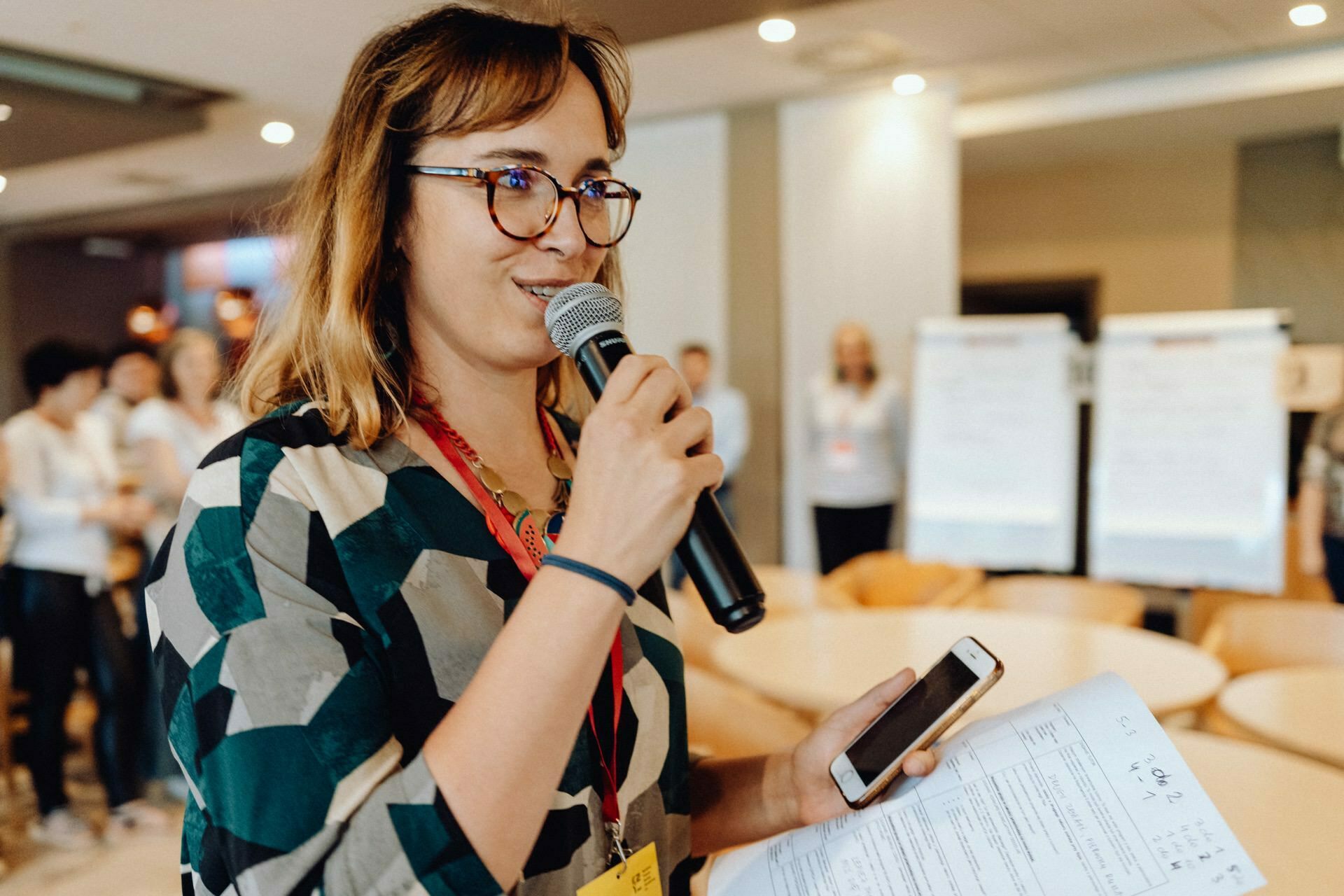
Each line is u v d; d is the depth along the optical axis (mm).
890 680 893
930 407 4598
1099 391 4258
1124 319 4230
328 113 936
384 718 607
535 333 733
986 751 819
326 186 783
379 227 729
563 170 724
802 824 869
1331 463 3514
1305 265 6242
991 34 4562
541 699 554
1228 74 5086
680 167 6020
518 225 705
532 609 571
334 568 637
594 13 852
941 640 2521
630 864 732
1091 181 6859
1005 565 4484
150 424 3342
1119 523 4207
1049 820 748
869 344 5133
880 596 4000
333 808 558
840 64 5012
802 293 5723
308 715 573
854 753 837
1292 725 1888
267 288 878
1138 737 777
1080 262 6938
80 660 3236
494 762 546
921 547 4602
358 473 686
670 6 3346
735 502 5887
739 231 5871
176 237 10195
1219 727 2418
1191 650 2424
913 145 5434
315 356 770
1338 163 6062
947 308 5430
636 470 585
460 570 688
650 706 793
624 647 791
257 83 4691
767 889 808
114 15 3701
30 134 5184
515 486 799
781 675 2219
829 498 5184
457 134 707
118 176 7348
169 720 616
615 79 844
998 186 7180
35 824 3326
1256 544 3975
